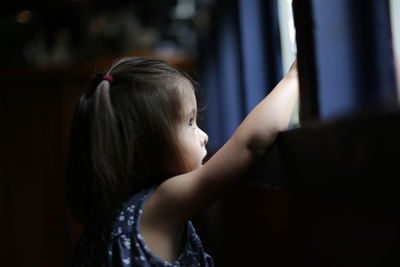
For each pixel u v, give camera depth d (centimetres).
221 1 203
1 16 332
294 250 107
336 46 75
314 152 74
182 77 96
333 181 67
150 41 326
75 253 98
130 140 89
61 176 308
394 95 70
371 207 56
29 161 307
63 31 337
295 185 87
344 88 74
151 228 88
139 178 92
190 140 93
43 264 308
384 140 52
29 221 307
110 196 89
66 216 308
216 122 243
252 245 169
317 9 77
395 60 71
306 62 81
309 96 80
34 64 325
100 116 89
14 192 306
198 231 289
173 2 330
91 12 337
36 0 320
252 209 166
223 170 86
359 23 74
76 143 94
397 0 71
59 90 311
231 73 193
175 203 87
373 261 61
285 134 89
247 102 155
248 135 88
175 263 88
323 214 82
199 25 280
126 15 332
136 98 90
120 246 86
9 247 305
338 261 76
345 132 62
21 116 308
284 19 147
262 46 155
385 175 52
